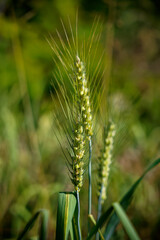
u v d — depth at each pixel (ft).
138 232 2.06
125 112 1.73
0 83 3.06
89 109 1.35
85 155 1.39
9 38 3.12
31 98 3.15
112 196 2.08
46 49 3.11
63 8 3.46
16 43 2.91
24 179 2.55
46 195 2.26
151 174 2.55
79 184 1.36
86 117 1.35
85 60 1.36
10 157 2.43
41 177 2.38
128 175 2.45
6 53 3.38
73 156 1.36
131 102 2.72
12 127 2.54
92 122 1.37
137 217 2.11
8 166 2.40
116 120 1.62
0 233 2.14
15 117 2.92
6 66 3.22
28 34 3.28
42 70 3.27
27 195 2.31
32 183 2.53
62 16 3.44
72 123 1.35
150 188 2.41
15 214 2.17
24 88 2.89
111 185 2.08
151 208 2.21
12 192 2.34
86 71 1.38
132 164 2.64
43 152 2.74
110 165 1.60
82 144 1.34
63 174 2.56
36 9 3.41
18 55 2.87
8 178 2.36
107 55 2.53
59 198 1.36
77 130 1.34
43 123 2.99
